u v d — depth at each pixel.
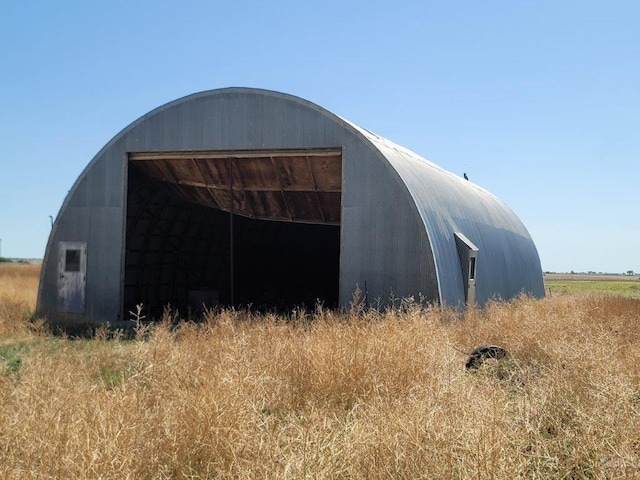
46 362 8.44
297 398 6.88
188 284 24.55
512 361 8.96
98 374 8.75
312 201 18.14
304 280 31.25
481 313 15.24
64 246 17.98
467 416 5.34
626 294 41.12
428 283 14.20
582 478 5.08
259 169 17.48
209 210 23.53
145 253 21.62
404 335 8.41
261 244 28.58
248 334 9.96
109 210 17.61
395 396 6.64
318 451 4.75
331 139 15.52
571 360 7.62
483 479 4.47
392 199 14.77
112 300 17.31
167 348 8.62
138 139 17.50
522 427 5.68
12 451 4.98
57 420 5.34
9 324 14.80
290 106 16.05
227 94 16.70
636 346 9.88
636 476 4.82
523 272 26.23
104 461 4.62
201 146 16.92
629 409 5.90
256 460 4.73
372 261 14.80
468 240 16.80
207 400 5.71
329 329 9.47
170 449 5.12
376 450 4.89
